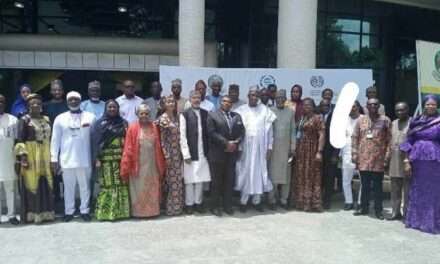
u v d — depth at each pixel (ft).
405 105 24.81
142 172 24.23
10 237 21.39
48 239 21.12
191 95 25.80
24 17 45.80
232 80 30.86
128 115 27.22
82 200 24.17
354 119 27.25
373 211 27.07
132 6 47.14
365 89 31.45
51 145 23.76
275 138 26.76
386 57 52.31
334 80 31.40
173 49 45.01
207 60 44.88
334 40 49.90
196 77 30.53
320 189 26.73
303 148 26.73
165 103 25.25
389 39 52.29
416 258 19.56
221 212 25.79
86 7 46.55
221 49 47.62
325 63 49.65
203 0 35.32
